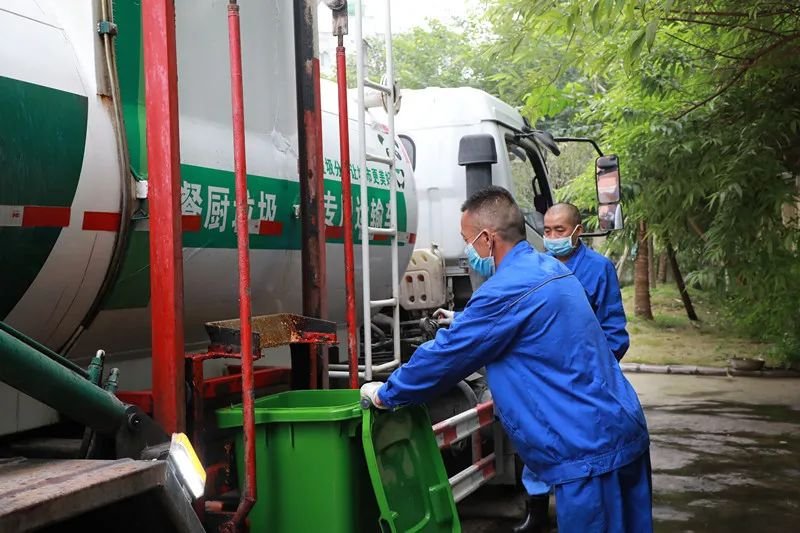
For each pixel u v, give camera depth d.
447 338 2.64
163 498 1.86
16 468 1.80
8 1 2.23
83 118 2.33
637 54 5.20
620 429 2.62
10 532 1.44
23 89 2.16
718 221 8.06
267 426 2.56
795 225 8.70
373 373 3.55
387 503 2.53
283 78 3.26
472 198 2.96
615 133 8.57
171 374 2.34
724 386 9.48
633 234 9.78
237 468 2.62
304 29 3.25
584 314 2.68
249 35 3.07
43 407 2.38
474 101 5.63
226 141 2.92
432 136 5.64
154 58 2.35
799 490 5.35
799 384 9.48
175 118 2.36
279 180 3.19
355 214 3.82
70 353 2.58
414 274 5.23
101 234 2.40
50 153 2.22
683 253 10.12
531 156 6.46
